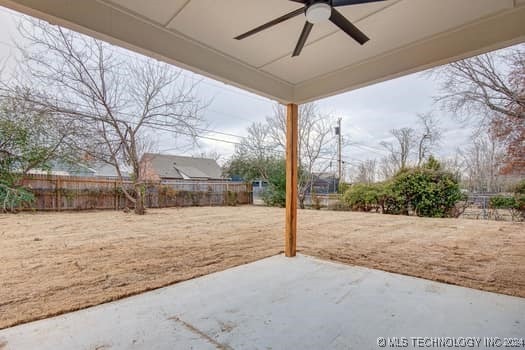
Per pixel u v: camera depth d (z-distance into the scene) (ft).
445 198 28.35
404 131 51.49
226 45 8.93
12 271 10.34
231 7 7.03
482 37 7.56
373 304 7.73
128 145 28.40
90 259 12.08
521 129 23.20
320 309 7.39
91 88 25.52
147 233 18.35
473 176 40.47
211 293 8.48
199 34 8.28
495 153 30.83
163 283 9.29
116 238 16.49
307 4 5.97
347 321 6.74
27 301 7.73
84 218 24.50
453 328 6.43
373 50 9.18
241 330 6.28
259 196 47.42
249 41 8.68
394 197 31.04
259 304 7.70
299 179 41.81
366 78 10.03
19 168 26.84
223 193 43.06
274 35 8.30
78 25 6.48
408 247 14.92
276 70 10.80
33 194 26.99
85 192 30.30
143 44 7.58
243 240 16.52
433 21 7.57
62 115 25.73
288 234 12.96
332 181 50.06
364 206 34.50
